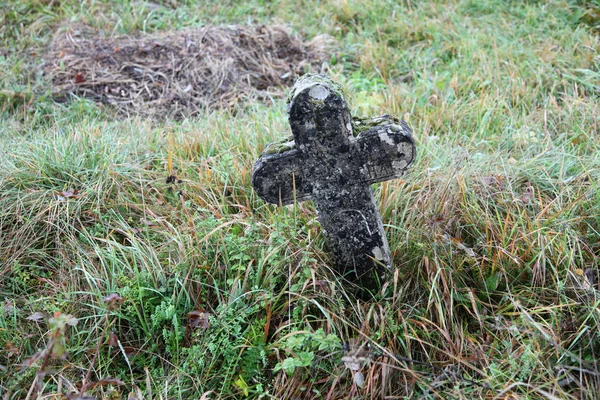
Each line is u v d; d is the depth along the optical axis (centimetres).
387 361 163
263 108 297
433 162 225
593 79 283
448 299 175
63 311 183
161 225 206
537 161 221
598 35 333
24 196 212
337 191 171
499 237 187
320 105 159
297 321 172
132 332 179
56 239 204
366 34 364
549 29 343
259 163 171
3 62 331
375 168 169
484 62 306
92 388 163
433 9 377
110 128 269
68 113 299
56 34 366
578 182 208
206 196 218
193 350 168
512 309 176
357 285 183
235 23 390
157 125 291
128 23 377
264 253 183
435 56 335
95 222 211
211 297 184
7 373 171
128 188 223
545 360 160
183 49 345
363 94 289
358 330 165
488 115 259
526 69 298
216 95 319
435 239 183
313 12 398
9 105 300
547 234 184
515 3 377
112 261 188
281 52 355
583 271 179
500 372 156
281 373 167
